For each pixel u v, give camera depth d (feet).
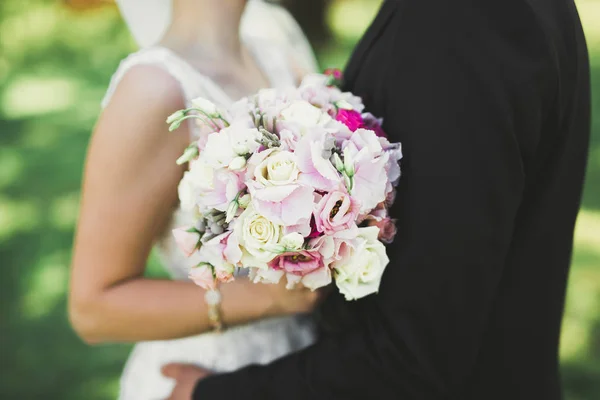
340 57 31.04
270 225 4.02
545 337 4.99
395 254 4.42
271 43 6.72
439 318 4.31
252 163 4.10
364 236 4.17
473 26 4.16
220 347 5.71
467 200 4.13
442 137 4.17
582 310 13.35
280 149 4.15
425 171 4.24
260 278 4.50
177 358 5.83
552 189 4.74
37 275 15.08
